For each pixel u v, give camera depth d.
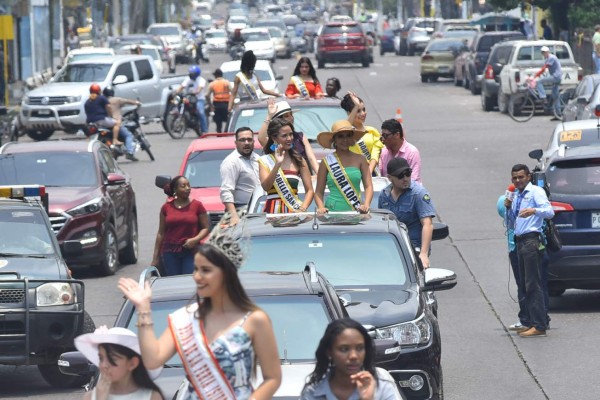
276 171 29.50
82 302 28.94
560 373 28.33
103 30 189.62
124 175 47.09
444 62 127.38
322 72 147.12
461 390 27.12
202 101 87.12
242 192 34.56
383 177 33.34
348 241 25.12
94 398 14.99
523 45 91.75
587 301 36.91
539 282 31.86
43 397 28.12
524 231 31.72
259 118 46.22
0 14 124.25
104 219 42.47
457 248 45.16
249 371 14.75
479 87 111.81
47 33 146.50
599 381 27.56
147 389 15.00
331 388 15.31
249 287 20.11
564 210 33.91
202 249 14.62
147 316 14.63
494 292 37.88
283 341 19.11
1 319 28.12
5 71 109.44
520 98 88.75
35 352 28.30
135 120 74.88
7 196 31.97
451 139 78.94
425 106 102.50
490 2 128.62
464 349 30.97
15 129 78.75
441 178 62.44
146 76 93.50
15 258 30.23
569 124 46.03
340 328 15.09
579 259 33.81
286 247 24.86
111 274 43.28
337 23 153.12
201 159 43.56
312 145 43.22
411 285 24.34
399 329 22.86
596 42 104.31
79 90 86.62
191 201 34.47
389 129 33.84
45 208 32.53
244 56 52.28
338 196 29.08
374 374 15.26
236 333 14.62
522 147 74.25
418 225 29.77
